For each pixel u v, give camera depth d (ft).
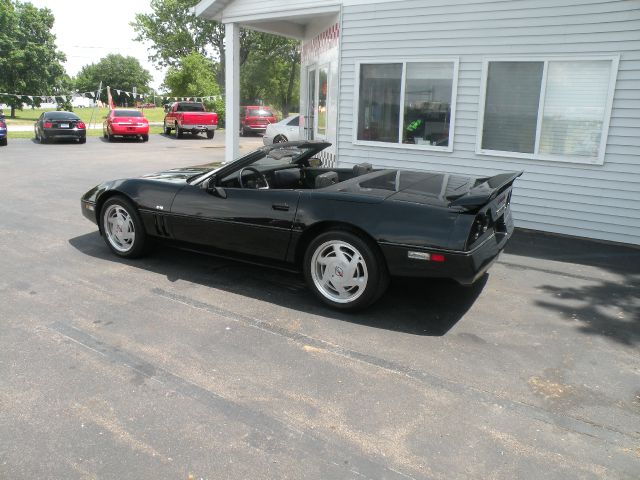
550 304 15.62
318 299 15.02
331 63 32.45
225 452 8.75
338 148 30.68
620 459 8.79
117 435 9.14
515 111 24.98
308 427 9.46
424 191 14.53
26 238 21.54
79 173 41.83
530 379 11.29
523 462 8.66
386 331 13.51
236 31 35.76
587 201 23.89
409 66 27.35
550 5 23.17
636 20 21.49
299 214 14.61
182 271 17.79
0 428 9.25
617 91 22.39
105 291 15.84
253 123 94.94
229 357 11.95
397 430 9.42
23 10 182.29
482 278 17.90
